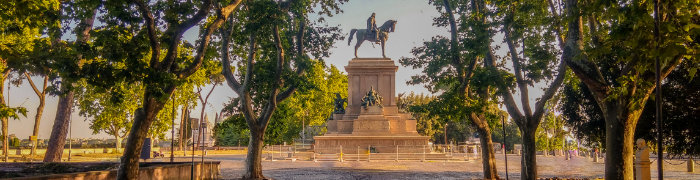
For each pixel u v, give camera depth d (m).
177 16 15.19
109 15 15.04
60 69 14.30
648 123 19.98
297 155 52.66
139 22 14.48
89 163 21.59
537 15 20.23
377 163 40.22
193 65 15.94
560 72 19.53
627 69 13.37
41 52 15.08
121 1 13.79
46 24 15.13
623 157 13.32
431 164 39.12
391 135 48.59
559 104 24.73
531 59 21.56
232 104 27.00
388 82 52.91
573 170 33.34
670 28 9.70
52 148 32.16
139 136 14.28
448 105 22.44
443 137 97.69
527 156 20.30
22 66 14.98
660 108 9.38
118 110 55.75
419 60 24.00
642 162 15.60
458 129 94.62
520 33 20.61
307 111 83.62
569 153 52.88
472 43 20.92
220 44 25.69
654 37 9.72
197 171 21.97
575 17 12.03
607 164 13.65
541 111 20.25
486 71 20.98
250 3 22.41
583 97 22.89
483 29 20.83
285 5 23.84
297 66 26.53
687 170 32.03
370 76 53.09
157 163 21.00
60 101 32.72
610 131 13.59
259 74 24.58
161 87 14.21
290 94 25.89
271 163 40.69
